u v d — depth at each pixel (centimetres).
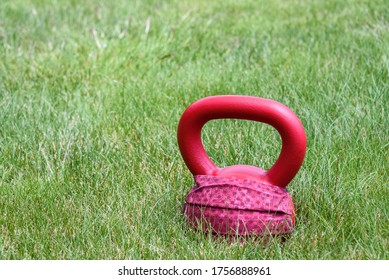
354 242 367
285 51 645
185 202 384
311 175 416
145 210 393
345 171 424
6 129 495
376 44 620
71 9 812
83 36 696
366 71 568
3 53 652
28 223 388
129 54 636
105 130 493
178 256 357
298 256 355
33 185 421
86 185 423
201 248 359
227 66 619
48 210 399
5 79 595
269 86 557
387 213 383
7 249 368
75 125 500
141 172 435
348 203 392
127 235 372
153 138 477
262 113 357
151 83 582
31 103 540
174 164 442
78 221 385
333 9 774
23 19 764
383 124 478
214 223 364
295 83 554
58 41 698
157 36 689
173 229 376
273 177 367
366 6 748
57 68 619
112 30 708
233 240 362
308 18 747
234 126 489
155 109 530
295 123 357
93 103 547
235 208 360
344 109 498
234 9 814
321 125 479
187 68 618
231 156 449
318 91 532
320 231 373
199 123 373
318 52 632
